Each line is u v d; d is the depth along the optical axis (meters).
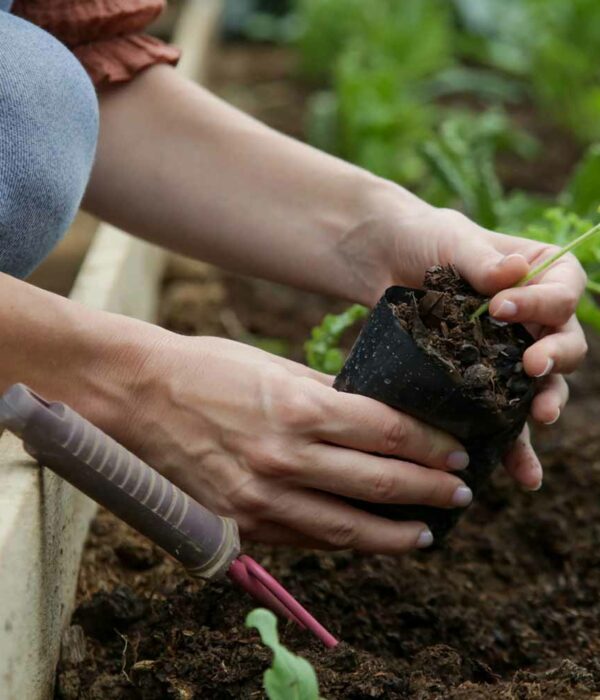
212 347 1.55
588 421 2.68
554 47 4.47
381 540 1.61
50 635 1.58
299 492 1.56
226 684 1.52
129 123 1.96
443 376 1.51
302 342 3.08
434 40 4.87
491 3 5.50
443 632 1.82
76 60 1.72
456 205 3.45
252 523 1.58
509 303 1.54
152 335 1.52
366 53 4.87
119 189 1.97
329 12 5.11
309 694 1.25
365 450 1.56
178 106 1.96
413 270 1.81
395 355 1.53
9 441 1.57
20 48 1.61
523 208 2.82
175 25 5.02
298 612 1.54
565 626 1.88
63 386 1.49
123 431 1.52
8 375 1.48
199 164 1.95
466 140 3.02
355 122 3.91
